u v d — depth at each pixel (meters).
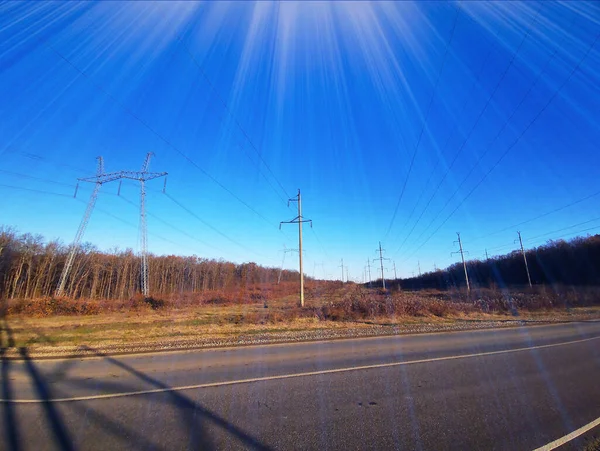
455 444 4.12
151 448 4.16
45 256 46.28
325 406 5.52
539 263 52.06
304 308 23.17
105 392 6.49
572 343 11.31
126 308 30.20
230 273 72.88
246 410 5.39
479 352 9.92
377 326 16.91
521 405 5.45
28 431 4.71
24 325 19.89
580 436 4.30
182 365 8.77
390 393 6.15
